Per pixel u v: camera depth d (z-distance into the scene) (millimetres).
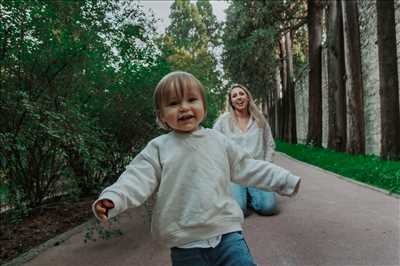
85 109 5582
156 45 6832
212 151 1962
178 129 1904
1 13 3816
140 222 4742
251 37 16328
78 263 3371
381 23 9086
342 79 13375
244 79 20375
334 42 13578
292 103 24078
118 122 6430
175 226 1846
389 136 9008
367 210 4781
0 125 3900
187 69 16344
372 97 12750
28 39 4324
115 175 6559
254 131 4887
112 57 6035
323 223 4250
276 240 3721
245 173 2041
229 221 1876
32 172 5238
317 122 17141
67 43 4734
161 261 3305
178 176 1882
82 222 5035
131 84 6355
